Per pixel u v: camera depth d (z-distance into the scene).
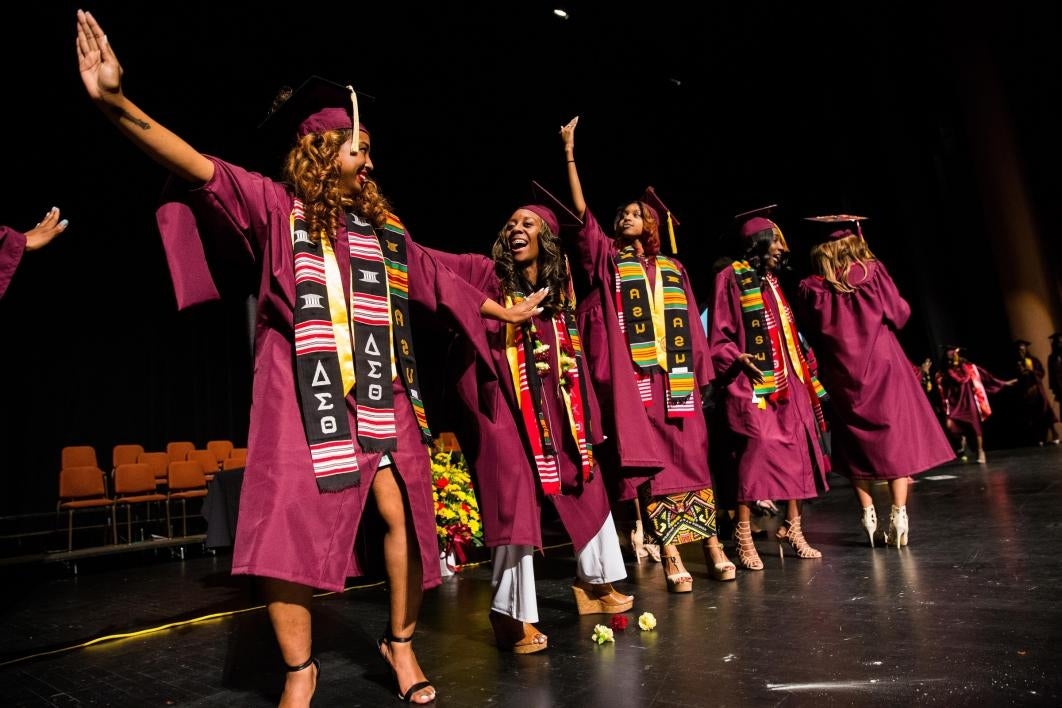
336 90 1.89
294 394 1.67
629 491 2.90
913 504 5.48
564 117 9.87
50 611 4.07
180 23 6.96
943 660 1.79
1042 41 12.34
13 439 8.41
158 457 8.03
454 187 9.97
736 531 3.52
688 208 11.30
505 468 2.32
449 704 1.78
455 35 8.21
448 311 2.10
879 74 12.38
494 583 2.32
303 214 1.77
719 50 10.22
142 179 8.95
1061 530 3.65
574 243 3.05
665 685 1.79
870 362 3.74
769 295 3.82
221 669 2.40
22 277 8.55
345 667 2.25
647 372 3.16
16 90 7.34
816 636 2.12
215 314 10.22
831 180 12.53
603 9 8.72
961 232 12.70
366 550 1.95
